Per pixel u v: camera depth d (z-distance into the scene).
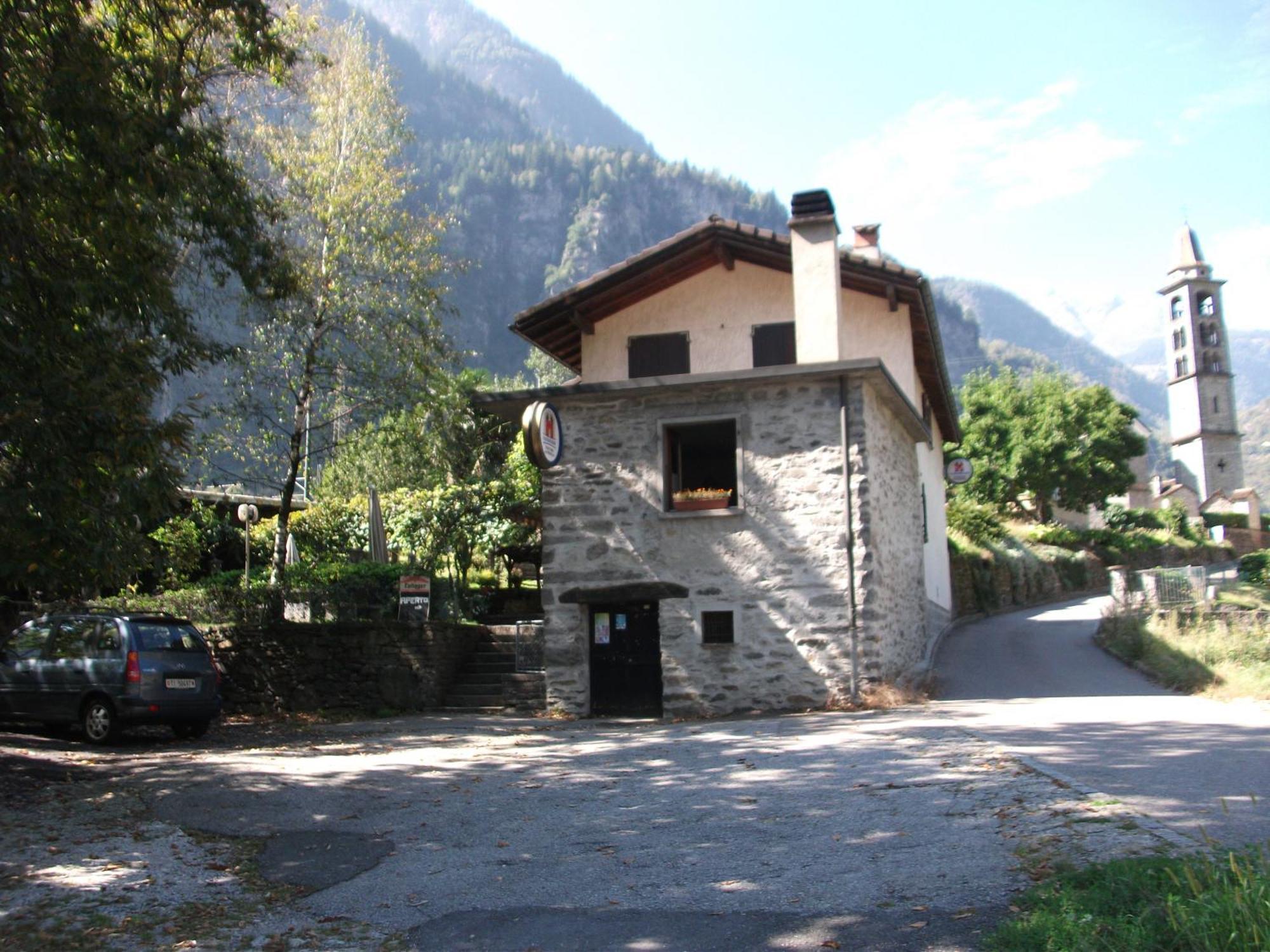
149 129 10.95
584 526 15.30
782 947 5.16
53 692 13.23
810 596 14.30
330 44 20.66
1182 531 66.38
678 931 5.54
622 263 18.44
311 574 20.16
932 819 7.25
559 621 15.33
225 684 17.17
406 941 5.73
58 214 10.66
